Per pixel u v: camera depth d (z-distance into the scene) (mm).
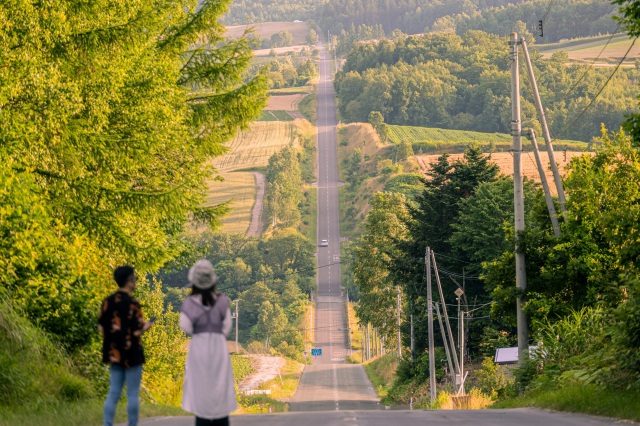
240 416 35000
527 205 126688
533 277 66688
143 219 46750
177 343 81125
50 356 34844
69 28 40688
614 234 38062
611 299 51969
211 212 53000
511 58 67625
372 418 31359
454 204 136125
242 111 54188
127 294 22328
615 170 66500
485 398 74562
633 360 35625
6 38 38719
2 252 36000
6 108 39844
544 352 53906
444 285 135375
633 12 33656
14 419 26203
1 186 35781
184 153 50969
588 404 34344
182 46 54062
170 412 37000
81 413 29094
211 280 19281
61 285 38000
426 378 140750
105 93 42781
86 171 44250
